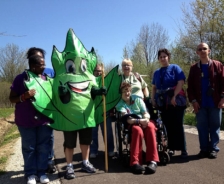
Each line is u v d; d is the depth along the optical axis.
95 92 4.21
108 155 5.29
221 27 14.81
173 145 4.89
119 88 4.52
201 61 4.93
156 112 4.75
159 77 4.96
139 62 30.52
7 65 34.34
